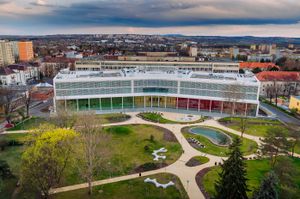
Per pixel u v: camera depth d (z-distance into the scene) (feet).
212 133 273.95
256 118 326.03
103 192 162.91
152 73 391.04
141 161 205.26
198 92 355.97
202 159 209.77
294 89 459.32
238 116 332.60
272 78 467.11
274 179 119.34
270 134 195.83
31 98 391.86
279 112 358.43
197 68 574.15
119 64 564.30
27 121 294.46
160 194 161.79
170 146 234.99
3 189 160.35
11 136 250.78
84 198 156.35
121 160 206.39
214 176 184.03
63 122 221.46
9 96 316.81
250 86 332.80
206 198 158.10
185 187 169.68
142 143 240.32
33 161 138.82
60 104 314.76
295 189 147.74
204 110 358.64
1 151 218.79
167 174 185.78
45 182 142.10
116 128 270.67
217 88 345.31
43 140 144.56
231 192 127.95
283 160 171.01
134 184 172.55
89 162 171.22
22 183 148.46
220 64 571.28
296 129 231.09
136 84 363.56
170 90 367.25
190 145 238.48
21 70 548.31
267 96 444.96
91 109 351.05
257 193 122.72
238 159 129.08
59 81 330.34
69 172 180.14
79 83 339.16
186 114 341.00
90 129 189.37
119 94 358.64
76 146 159.53
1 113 310.65
